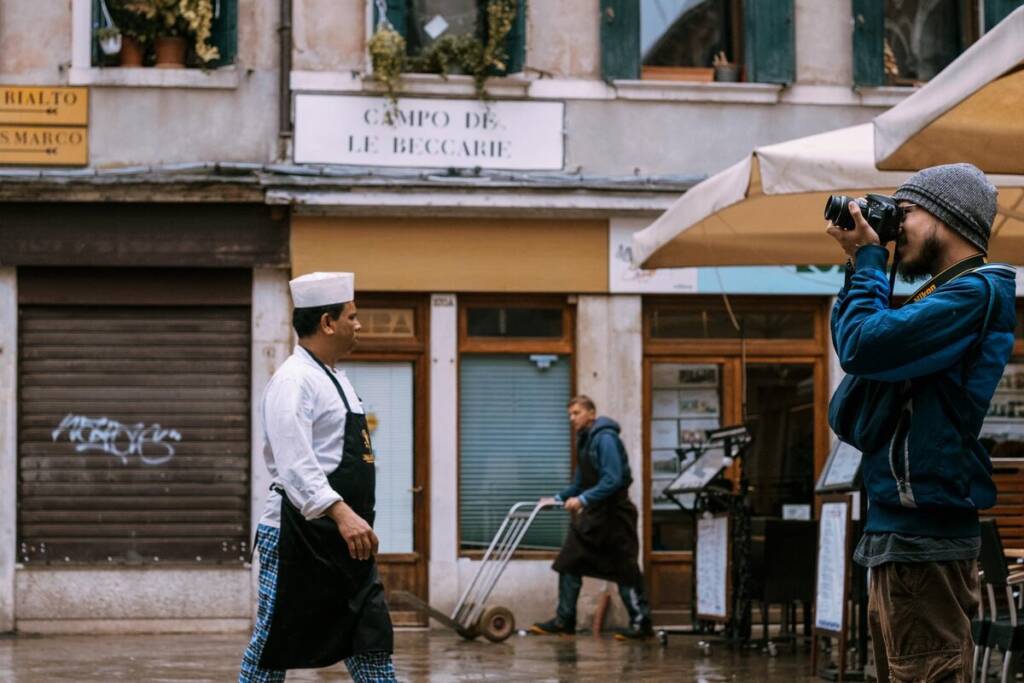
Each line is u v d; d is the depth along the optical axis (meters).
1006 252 12.48
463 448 17.66
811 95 18.16
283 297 17.31
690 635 15.53
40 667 12.98
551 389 17.77
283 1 17.33
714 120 17.98
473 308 17.67
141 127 17.22
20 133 17.08
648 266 13.87
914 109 8.39
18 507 17.02
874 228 5.14
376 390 17.50
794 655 13.75
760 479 17.94
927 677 5.10
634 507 15.91
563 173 17.67
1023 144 9.12
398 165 17.36
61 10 17.20
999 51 7.54
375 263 17.28
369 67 17.31
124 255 16.97
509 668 12.83
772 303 18.03
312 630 7.17
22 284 17.09
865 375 5.02
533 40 17.72
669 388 17.91
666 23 18.30
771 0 18.08
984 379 5.04
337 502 7.06
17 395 17.05
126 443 17.16
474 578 15.79
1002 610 9.80
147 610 17.00
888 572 5.15
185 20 17.36
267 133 17.34
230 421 17.25
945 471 5.02
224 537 17.20
